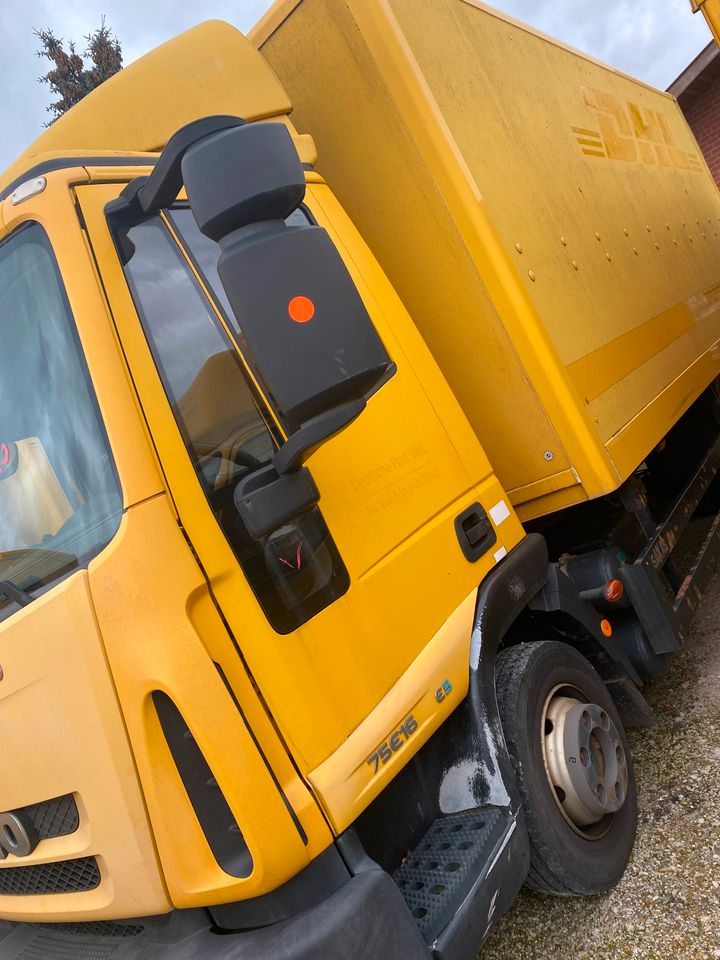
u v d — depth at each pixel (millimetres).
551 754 2502
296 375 1626
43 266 1978
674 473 4215
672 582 3508
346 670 2002
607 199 4008
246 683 1793
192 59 2527
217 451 1950
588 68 4496
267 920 1804
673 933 2365
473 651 2387
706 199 6059
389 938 1771
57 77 13477
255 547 1915
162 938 1913
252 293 1618
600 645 3020
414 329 2705
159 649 1714
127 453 1793
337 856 1845
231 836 1762
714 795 2867
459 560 2480
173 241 2123
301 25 2834
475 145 2900
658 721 3467
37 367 1991
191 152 1644
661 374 3896
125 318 1919
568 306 3111
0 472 2059
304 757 1837
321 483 2135
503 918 2744
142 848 1758
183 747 1753
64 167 2012
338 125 2861
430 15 2941
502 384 2822
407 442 2457
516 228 2941
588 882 2414
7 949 2291
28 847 2023
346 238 2646
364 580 2146
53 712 1862
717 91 13703
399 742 2066
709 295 5309
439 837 2201
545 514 2934
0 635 1941
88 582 1774
